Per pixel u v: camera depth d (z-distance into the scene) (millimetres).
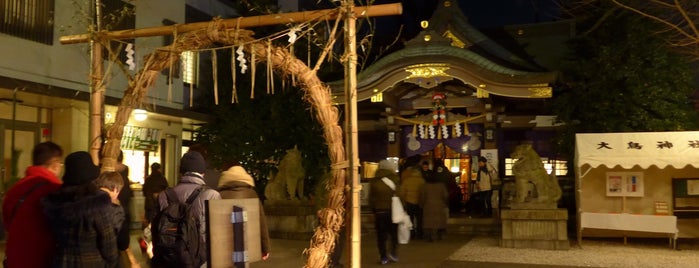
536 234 11555
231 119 16688
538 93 14914
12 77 12016
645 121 13977
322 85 5230
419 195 12836
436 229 12648
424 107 18688
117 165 6145
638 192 12453
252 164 16266
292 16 5320
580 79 15039
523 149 11797
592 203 12852
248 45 5473
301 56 16766
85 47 14086
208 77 18203
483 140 18484
